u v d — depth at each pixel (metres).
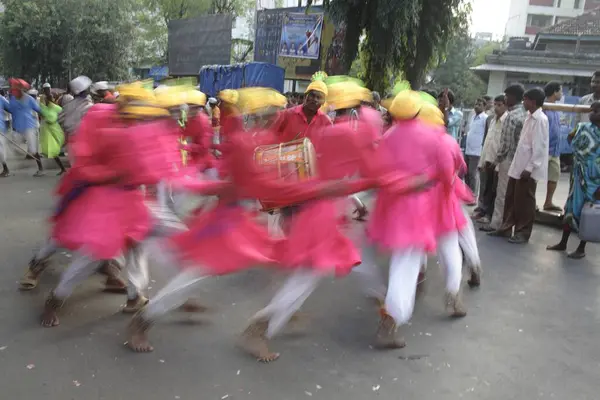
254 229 3.63
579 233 6.01
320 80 4.62
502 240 6.92
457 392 3.30
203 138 5.46
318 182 3.63
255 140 3.53
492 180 7.81
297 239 3.57
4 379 3.21
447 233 4.36
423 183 3.92
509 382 3.44
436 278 5.36
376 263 4.07
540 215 8.03
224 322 4.10
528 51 25.95
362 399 3.18
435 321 4.33
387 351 3.77
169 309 3.54
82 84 7.08
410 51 11.16
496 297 4.91
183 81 4.50
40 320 3.97
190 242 3.55
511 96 6.95
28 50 29.45
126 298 4.46
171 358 3.54
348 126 3.60
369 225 4.12
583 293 5.08
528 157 6.54
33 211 7.27
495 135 7.61
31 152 10.84
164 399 3.09
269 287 4.85
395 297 3.72
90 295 4.50
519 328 4.25
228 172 3.49
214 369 3.43
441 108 7.48
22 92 10.67
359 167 3.62
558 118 8.22
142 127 3.65
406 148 3.97
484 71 26.66
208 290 4.75
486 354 3.80
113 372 3.34
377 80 11.41
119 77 30.33
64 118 7.18
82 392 3.12
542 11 57.91
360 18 11.45
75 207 3.73
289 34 17.17
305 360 3.60
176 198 5.98
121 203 3.70
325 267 3.45
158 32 35.06
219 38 22.64
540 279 5.44
